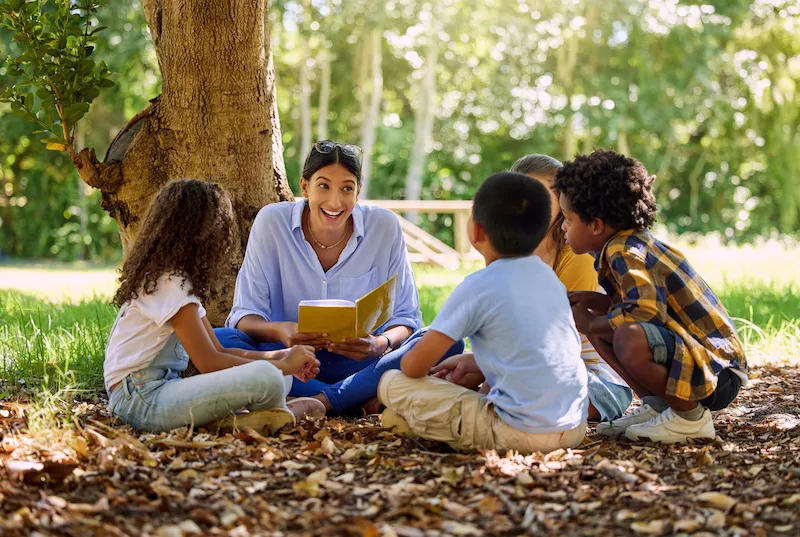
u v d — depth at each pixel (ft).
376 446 10.69
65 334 17.29
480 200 10.52
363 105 77.41
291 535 7.93
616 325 10.96
